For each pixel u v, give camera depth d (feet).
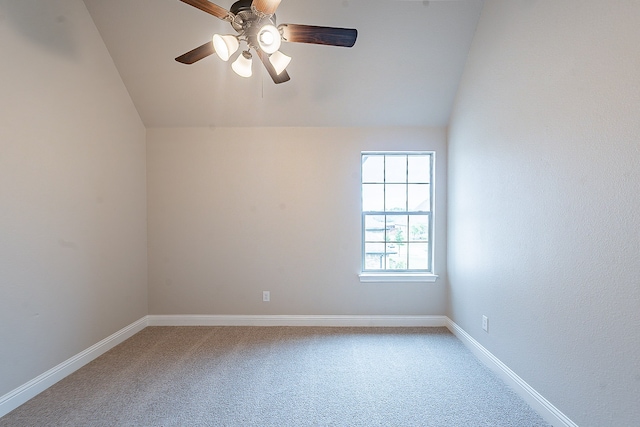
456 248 10.42
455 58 9.52
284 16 8.78
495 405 6.79
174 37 9.20
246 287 11.46
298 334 10.66
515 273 7.23
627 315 4.62
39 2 7.32
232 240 11.42
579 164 5.43
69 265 8.19
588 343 5.29
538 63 6.40
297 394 7.22
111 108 9.72
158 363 8.69
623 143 4.66
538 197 6.45
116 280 9.95
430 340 10.14
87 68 8.75
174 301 11.49
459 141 10.12
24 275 6.99
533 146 6.58
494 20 7.99
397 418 6.39
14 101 6.77
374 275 11.32
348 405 6.81
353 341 10.09
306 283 11.42
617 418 4.79
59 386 7.55
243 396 7.14
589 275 5.25
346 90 10.34
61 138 7.95
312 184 11.34
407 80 10.05
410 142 11.25
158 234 11.42
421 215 11.55
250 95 10.53
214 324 11.46
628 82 4.58
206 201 11.41
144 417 6.42
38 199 7.32
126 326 10.41
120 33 9.12
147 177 11.38
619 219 4.74
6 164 6.62
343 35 6.35
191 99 10.68
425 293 11.33
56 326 7.79
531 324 6.71
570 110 5.61
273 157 11.35
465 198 9.71
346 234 11.36
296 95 10.50
